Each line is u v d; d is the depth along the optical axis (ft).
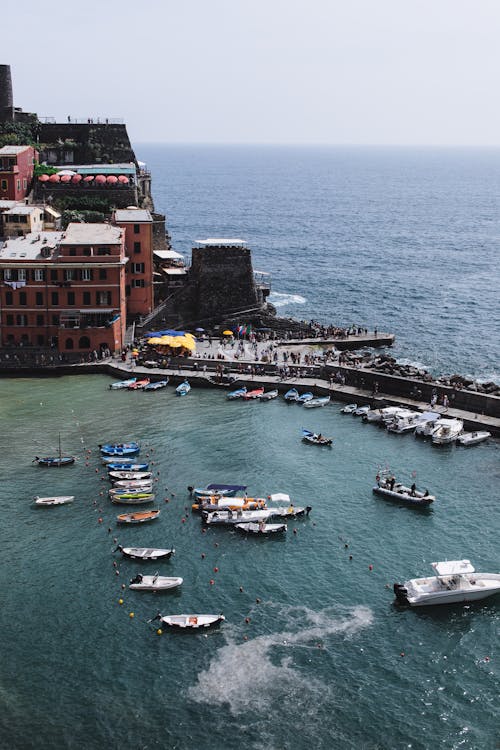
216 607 270.26
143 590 278.67
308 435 402.52
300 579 286.25
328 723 224.94
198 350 524.11
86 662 245.24
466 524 322.75
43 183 623.77
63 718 225.35
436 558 299.17
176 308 563.07
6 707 228.43
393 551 303.68
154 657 247.70
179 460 376.07
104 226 538.06
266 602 273.33
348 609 270.46
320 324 629.51
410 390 453.17
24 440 394.93
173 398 459.73
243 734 221.05
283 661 246.47
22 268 502.38
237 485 344.69
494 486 354.54
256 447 392.06
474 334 622.54
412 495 339.98
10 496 340.59
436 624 264.72
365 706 230.89
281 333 566.36
